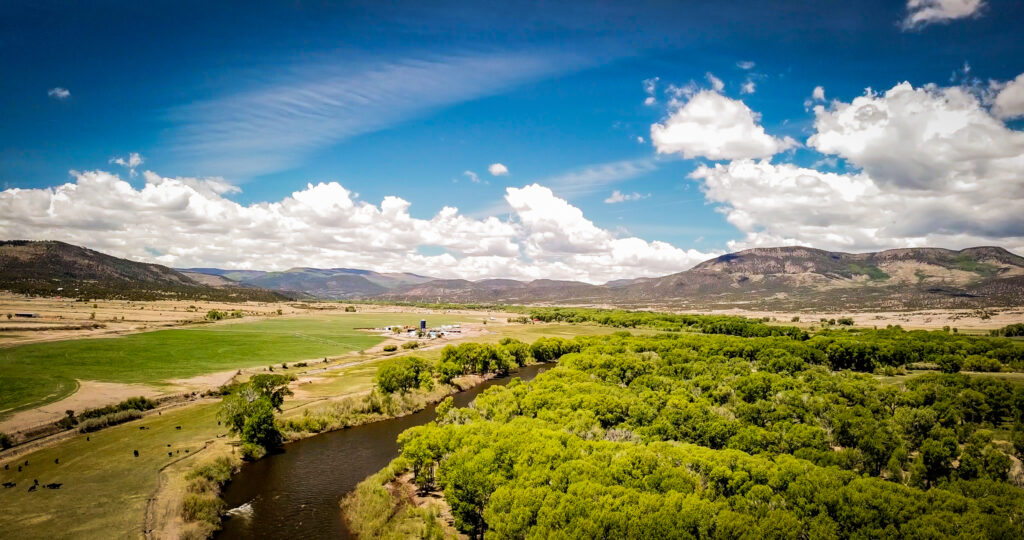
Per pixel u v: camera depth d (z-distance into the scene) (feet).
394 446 299.79
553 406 293.43
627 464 184.24
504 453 197.98
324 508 219.00
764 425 287.48
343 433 324.60
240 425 292.40
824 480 172.76
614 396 309.01
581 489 162.30
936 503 159.63
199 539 185.68
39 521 185.47
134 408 336.08
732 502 167.12
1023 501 165.78
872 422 261.65
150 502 205.05
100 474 231.09
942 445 231.91
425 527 194.08
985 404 316.60
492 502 168.25
